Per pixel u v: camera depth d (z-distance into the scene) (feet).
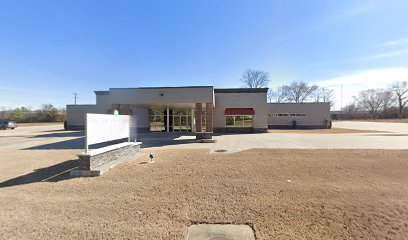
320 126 118.62
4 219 12.38
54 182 19.70
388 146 44.06
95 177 21.25
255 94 91.86
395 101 262.67
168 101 61.57
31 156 33.60
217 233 11.15
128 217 12.75
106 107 104.17
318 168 24.63
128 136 34.50
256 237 10.68
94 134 24.61
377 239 10.49
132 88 61.67
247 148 41.78
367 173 22.47
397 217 12.64
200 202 14.98
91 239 10.44
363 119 252.21
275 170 23.79
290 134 78.64
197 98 61.36
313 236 10.74
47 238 10.47
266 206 14.32
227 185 18.61
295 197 15.87
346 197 15.78
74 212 13.37
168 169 24.30
